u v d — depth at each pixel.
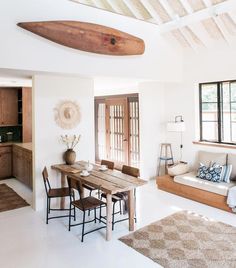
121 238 3.58
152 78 5.28
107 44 4.36
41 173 4.62
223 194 4.40
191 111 5.92
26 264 3.01
